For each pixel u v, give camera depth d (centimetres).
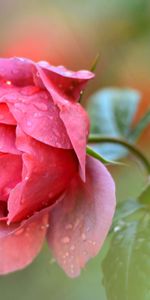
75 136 32
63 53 64
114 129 46
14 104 33
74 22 63
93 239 33
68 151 33
